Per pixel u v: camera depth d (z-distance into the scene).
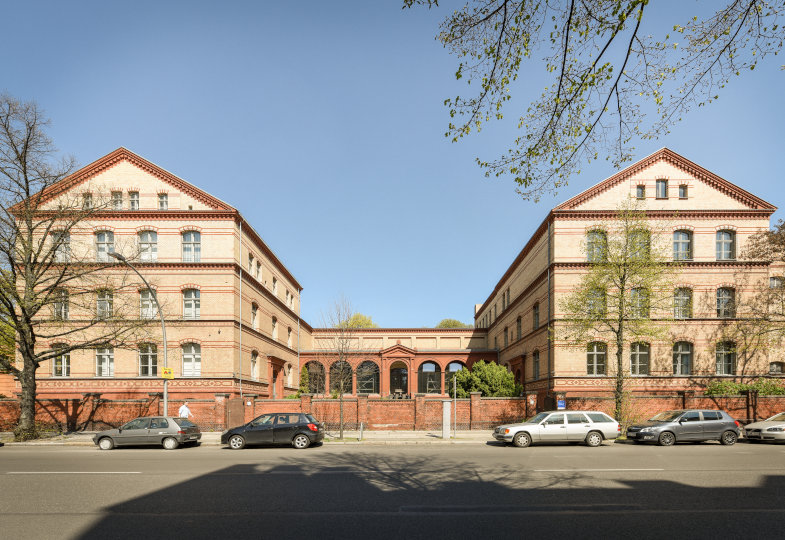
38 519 7.98
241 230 30.89
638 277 23.61
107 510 8.54
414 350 49.34
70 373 28.66
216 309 28.73
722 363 28.56
